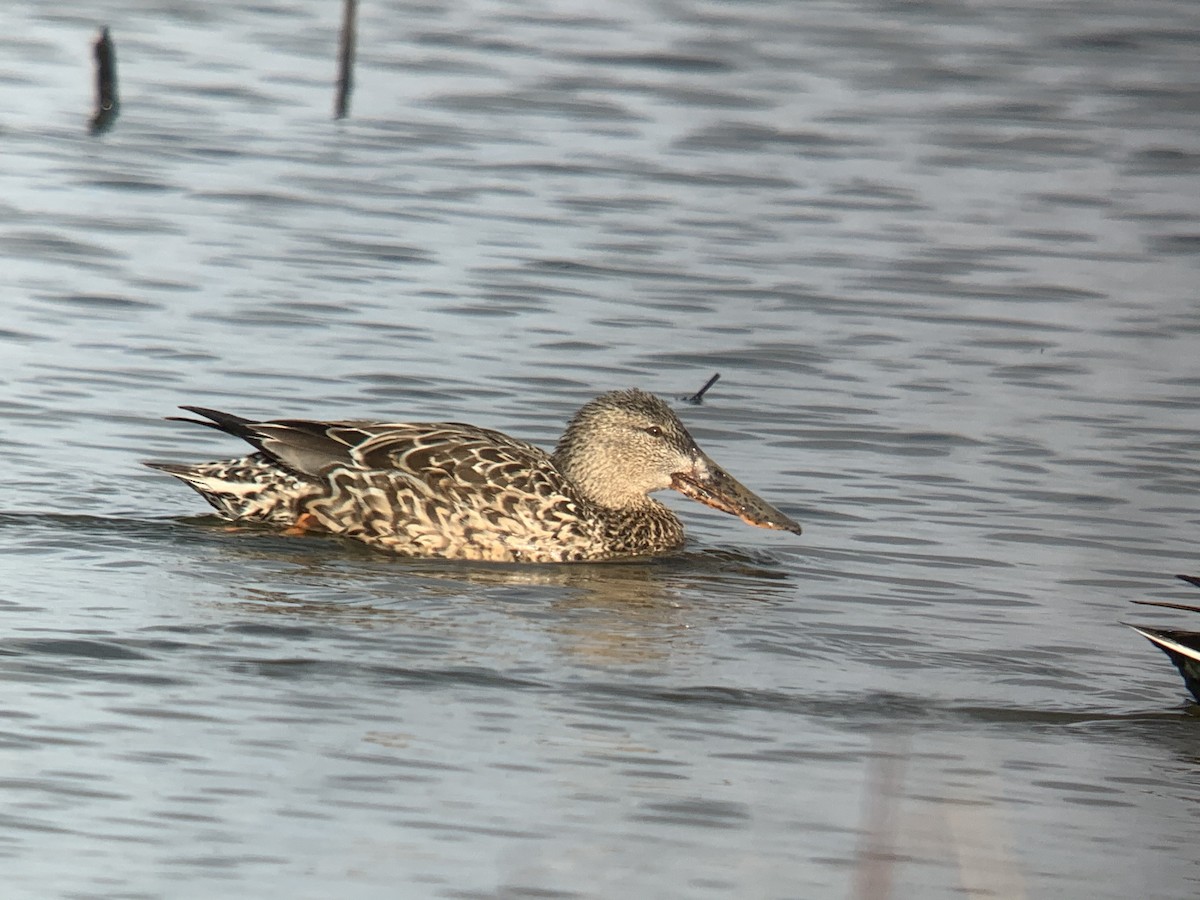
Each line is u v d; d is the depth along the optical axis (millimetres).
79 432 16688
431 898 9281
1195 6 36281
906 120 29281
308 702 11531
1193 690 12289
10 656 11867
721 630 13406
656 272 22297
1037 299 22031
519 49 32031
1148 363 20000
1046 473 16953
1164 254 23844
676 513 16828
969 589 14453
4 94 27922
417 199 24484
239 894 9234
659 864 9758
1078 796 10914
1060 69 32219
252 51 31125
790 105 29719
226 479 15156
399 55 31297
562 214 24266
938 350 20250
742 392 18766
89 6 33188
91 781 10289
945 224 24688
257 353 19000
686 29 33625
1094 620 13883
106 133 26438
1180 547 15367
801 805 10562
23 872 9312
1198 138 28906
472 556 15062
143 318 19781
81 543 14289
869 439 17719
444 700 11727
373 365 18875
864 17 34844
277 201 24047
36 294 20234
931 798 10781
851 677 12609
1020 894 9555
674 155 27047
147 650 12164
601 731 11414
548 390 18547
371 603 13508
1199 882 9891
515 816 10195
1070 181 26797
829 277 22453
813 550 15250
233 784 10375
